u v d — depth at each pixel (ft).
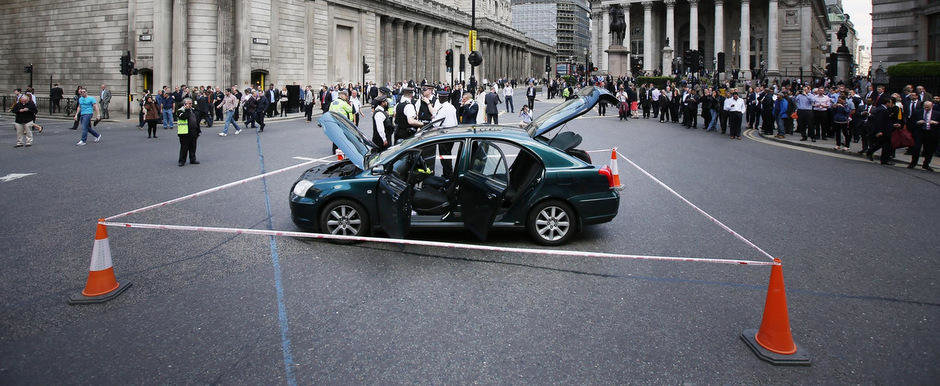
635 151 55.57
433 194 24.89
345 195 23.79
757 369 13.29
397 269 20.49
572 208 23.41
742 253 22.41
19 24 137.39
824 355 14.03
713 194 34.55
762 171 43.52
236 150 56.44
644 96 107.76
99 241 17.71
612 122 96.22
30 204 31.45
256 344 14.55
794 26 232.94
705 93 81.46
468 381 12.71
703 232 25.70
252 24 121.08
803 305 17.25
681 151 55.83
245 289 18.45
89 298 17.26
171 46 114.73
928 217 28.66
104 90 100.53
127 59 101.35
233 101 86.99
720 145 61.57
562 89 182.70
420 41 208.13
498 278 19.54
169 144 62.34
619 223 27.43
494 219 22.08
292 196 24.58
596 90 27.09
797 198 33.37
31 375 12.93
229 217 28.50
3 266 20.79
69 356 13.89
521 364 13.50
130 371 13.16
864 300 17.62
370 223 24.03
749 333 14.82
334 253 22.41
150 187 36.73
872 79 102.17
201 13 113.50
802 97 62.85
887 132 46.50
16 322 15.89
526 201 23.30
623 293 18.19
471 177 22.26
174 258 21.76
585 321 15.98
